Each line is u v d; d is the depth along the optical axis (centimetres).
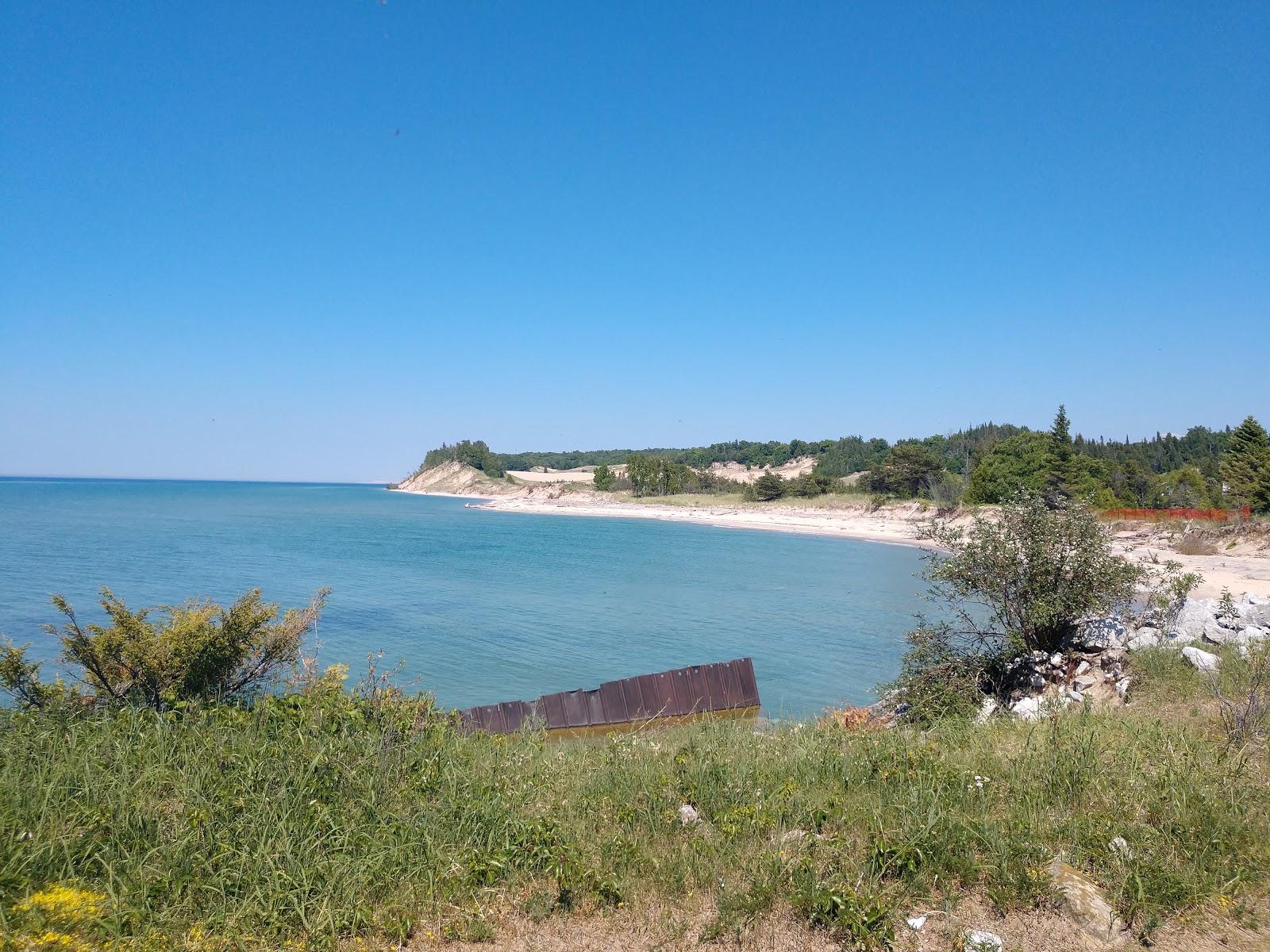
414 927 448
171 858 477
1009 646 1238
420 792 603
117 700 889
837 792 633
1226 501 5803
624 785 659
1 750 602
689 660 2341
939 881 490
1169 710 912
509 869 505
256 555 5581
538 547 6775
